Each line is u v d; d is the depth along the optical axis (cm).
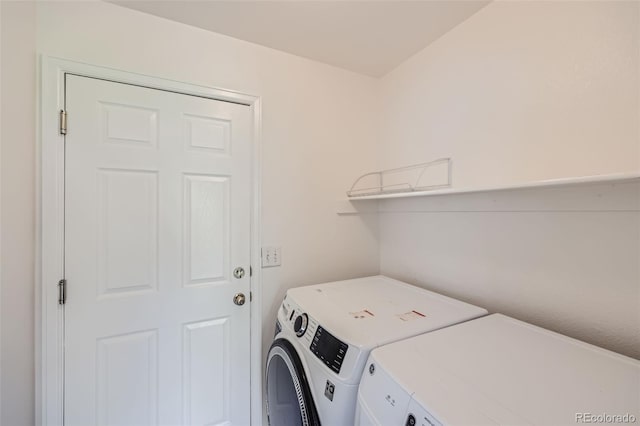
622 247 89
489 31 127
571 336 101
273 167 162
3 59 102
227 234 151
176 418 137
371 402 73
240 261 154
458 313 111
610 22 91
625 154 88
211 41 146
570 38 100
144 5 127
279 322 134
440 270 153
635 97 86
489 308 129
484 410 58
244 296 154
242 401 152
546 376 70
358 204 190
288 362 110
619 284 90
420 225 166
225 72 149
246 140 155
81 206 120
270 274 161
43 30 113
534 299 112
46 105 113
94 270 122
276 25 141
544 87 108
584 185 92
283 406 114
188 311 141
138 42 130
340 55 169
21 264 108
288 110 166
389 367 74
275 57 162
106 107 125
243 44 154
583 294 98
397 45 159
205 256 145
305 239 172
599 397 62
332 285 154
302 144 171
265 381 157
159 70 134
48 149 113
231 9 130
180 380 138
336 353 90
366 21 139
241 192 154
